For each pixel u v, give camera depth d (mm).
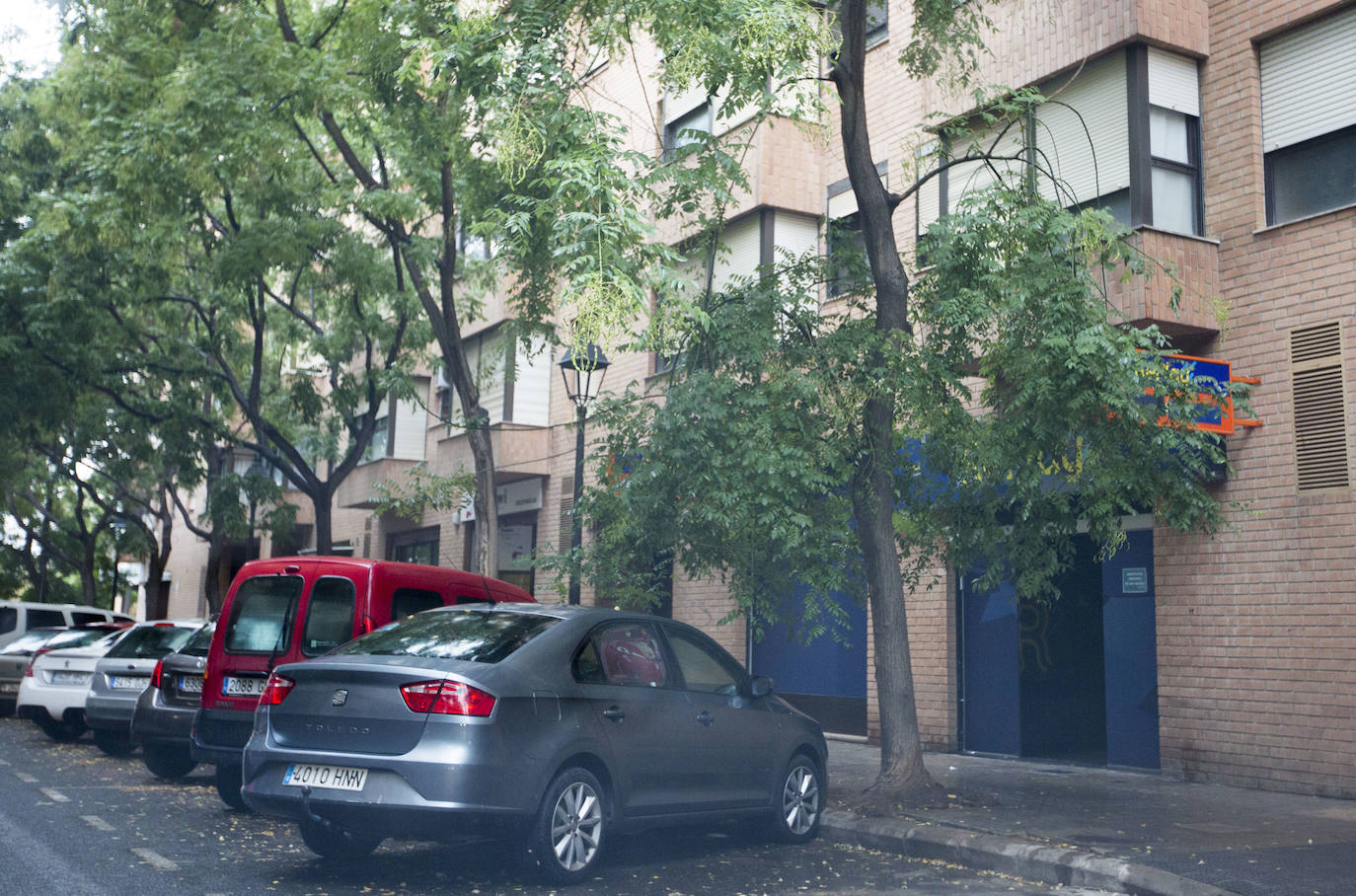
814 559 10406
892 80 16266
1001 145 14062
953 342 10430
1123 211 12508
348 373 21016
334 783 6754
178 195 15812
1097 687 14633
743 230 17438
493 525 15688
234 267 17047
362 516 31375
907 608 15523
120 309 20828
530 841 6836
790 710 9078
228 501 23703
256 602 9891
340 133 16578
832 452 10109
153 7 16000
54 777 11766
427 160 15367
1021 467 10320
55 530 39281
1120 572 13320
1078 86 13141
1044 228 10203
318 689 6988
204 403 24625
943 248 10367
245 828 8945
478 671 6859
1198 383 10391
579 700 7242
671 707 7875
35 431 21688
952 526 11070
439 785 6535
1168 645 12438
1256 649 11633
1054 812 9750
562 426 22297
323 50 16188
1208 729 11984
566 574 13555
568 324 9180
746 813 8453
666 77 10297
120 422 22219
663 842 8852
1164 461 10422
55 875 6945
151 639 13844
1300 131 11945
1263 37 12281
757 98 10234
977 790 10930
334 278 18953
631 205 9844
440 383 27094
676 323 9781
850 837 9148
